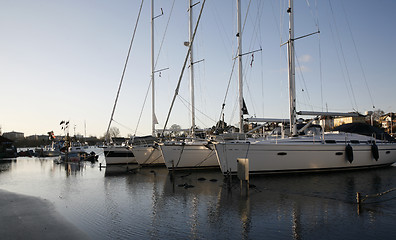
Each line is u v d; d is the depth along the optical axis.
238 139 17.34
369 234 7.54
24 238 7.65
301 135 18.44
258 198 11.55
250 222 8.62
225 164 15.79
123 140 27.97
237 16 19.19
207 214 9.52
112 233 7.91
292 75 17.81
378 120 61.47
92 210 10.40
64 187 15.62
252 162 15.81
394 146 20.25
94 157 37.88
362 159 18.53
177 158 19.42
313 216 9.09
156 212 9.92
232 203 10.84
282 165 16.33
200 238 7.42
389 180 15.31
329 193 12.35
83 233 7.96
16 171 25.47
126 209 10.44
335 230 7.86
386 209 9.75
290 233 7.68
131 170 22.20
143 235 7.71
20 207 11.05
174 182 15.91
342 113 18.50
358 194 10.41
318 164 17.12
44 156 52.62
